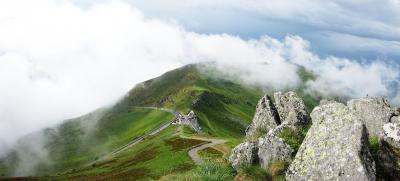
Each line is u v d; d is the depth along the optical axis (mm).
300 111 31906
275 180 21094
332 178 16578
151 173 107500
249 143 24688
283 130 24750
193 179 21219
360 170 16094
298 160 18531
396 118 22219
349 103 24922
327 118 19078
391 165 18531
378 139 20594
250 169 22062
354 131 17547
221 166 22281
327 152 17547
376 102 23344
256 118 40344
